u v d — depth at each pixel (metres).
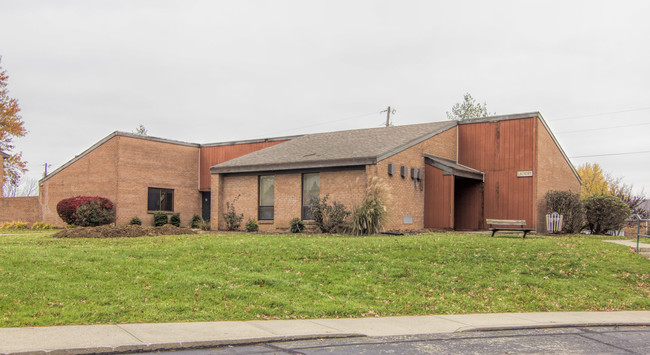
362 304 11.16
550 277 14.23
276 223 24.89
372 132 28.77
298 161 23.92
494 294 12.60
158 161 32.19
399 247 16.31
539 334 9.14
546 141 26.78
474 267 14.56
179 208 33.53
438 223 24.61
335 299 11.35
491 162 26.94
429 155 25.53
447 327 9.51
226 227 26.86
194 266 13.07
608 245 18.66
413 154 24.36
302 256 14.86
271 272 13.02
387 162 22.39
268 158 26.12
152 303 9.88
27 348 6.84
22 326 8.15
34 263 12.11
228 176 27.03
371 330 9.08
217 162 34.38
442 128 26.80
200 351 7.41
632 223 37.28
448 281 13.30
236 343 7.86
